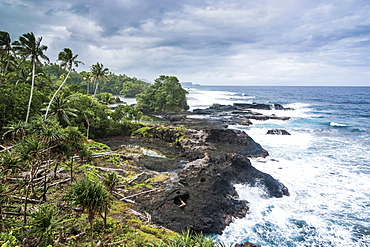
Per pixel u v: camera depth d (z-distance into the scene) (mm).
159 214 21062
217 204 22547
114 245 14852
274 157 38062
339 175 30312
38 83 53625
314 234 19500
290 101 132250
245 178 27781
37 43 33438
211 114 82062
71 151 21859
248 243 17203
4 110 33312
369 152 39156
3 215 14336
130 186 25656
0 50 32000
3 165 13539
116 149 41719
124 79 179375
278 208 23359
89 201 11375
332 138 48781
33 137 17625
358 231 19688
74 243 14414
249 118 73688
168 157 38594
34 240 12742
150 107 95438
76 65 42250
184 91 99062
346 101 130125
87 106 53688
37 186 21766
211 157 34031
